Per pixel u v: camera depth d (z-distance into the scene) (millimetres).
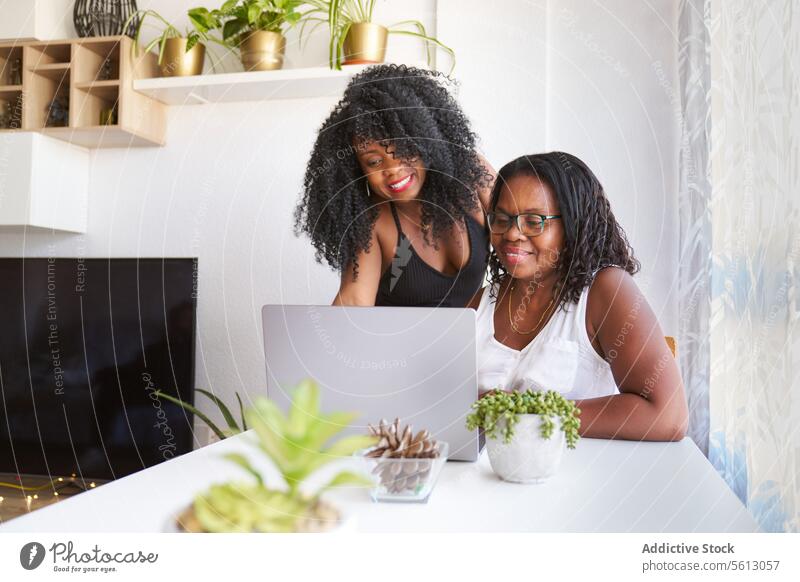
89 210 2477
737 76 1543
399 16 2189
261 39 2162
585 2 2105
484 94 2121
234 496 511
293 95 2297
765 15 1353
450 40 2135
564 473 880
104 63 2314
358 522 702
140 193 2441
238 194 2371
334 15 2047
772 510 1285
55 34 2359
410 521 708
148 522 686
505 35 2109
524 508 747
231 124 2375
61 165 2361
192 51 2230
